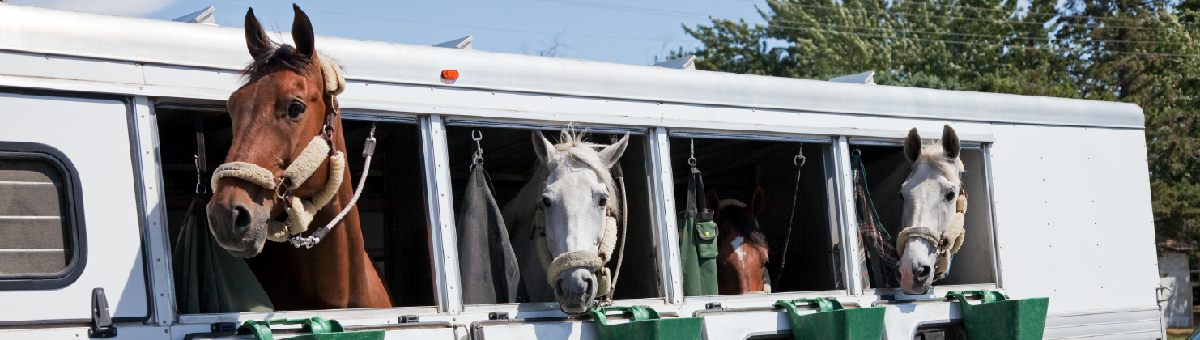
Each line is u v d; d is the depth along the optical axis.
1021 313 5.07
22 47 3.15
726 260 5.29
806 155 5.39
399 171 4.50
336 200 3.52
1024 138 5.83
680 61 5.13
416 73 3.95
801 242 5.42
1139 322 6.12
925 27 31.45
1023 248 5.68
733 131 4.76
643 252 4.57
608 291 4.06
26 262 3.09
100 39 3.31
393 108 3.83
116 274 3.24
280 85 3.17
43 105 3.17
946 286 5.38
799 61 30.31
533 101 4.23
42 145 3.15
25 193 3.12
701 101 4.70
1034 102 5.94
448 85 4.02
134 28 3.42
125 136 3.33
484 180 4.14
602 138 5.01
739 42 31.30
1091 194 6.05
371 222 6.39
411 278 4.30
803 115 5.02
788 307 4.68
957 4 32.72
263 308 3.61
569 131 4.34
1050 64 28.83
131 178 3.32
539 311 4.07
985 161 5.65
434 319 3.79
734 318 4.50
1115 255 6.09
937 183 5.09
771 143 5.62
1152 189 22.31
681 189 6.81
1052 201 5.88
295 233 3.31
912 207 5.09
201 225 3.57
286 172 3.16
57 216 3.17
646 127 4.50
